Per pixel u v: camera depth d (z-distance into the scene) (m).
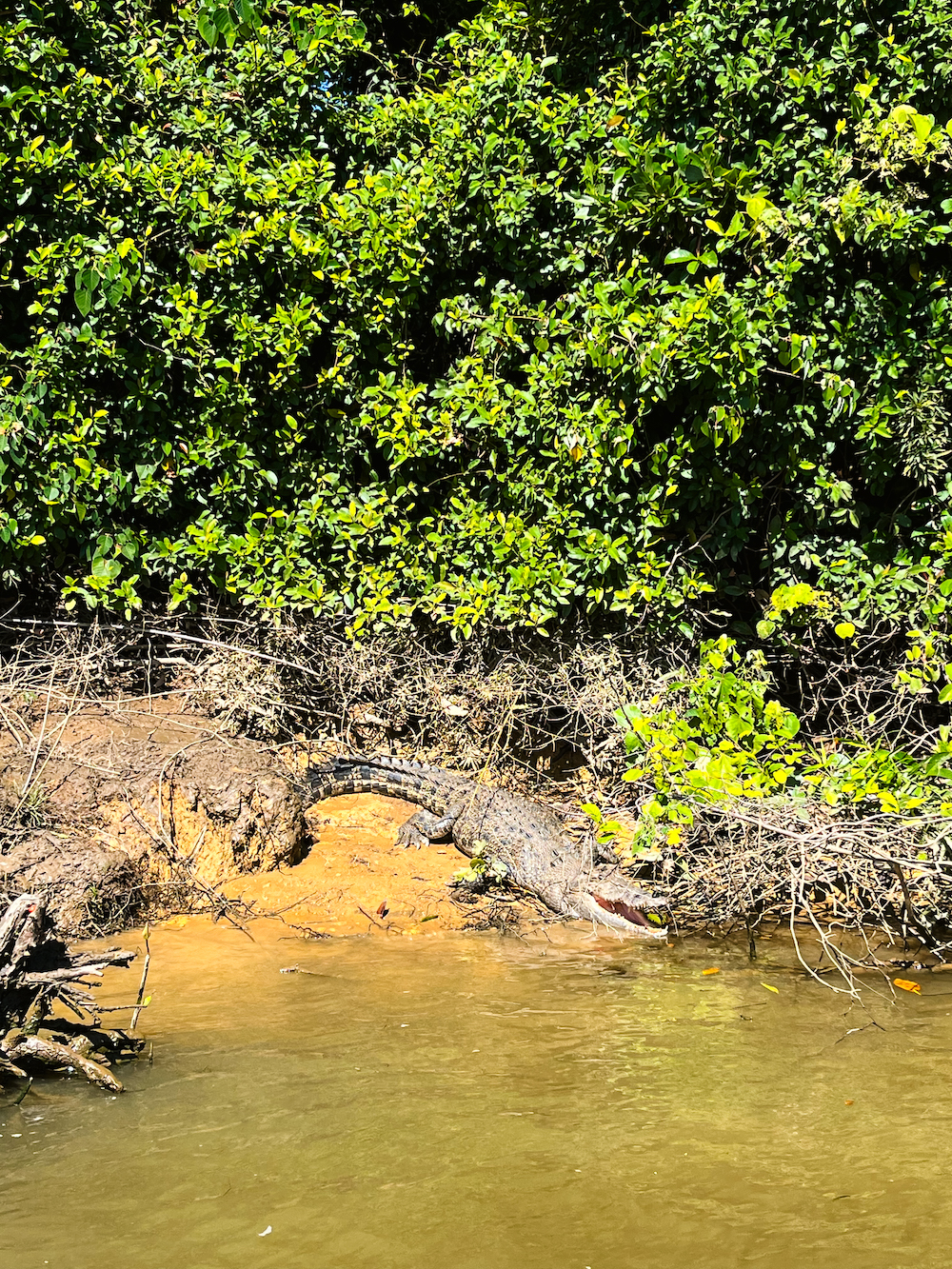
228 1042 4.57
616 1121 3.87
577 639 7.94
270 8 7.93
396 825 7.54
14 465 7.46
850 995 5.21
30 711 7.25
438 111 8.11
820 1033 4.71
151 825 6.45
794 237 6.97
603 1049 4.52
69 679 7.62
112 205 7.61
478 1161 3.58
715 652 6.52
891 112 6.73
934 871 5.89
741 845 6.43
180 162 7.64
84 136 7.61
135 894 6.15
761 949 5.93
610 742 7.66
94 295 7.43
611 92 8.02
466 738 8.25
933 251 7.33
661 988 5.30
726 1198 3.38
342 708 8.20
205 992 5.17
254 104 8.07
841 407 7.19
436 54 9.38
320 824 7.42
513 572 7.61
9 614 8.08
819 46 7.17
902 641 7.50
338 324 7.88
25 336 7.84
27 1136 3.76
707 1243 3.13
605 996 5.19
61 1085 4.19
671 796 6.34
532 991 5.25
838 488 7.38
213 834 6.60
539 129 7.75
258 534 7.91
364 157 8.33
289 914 6.29
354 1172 3.50
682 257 7.10
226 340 7.95
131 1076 4.24
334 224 7.68
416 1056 4.44
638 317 7.12
